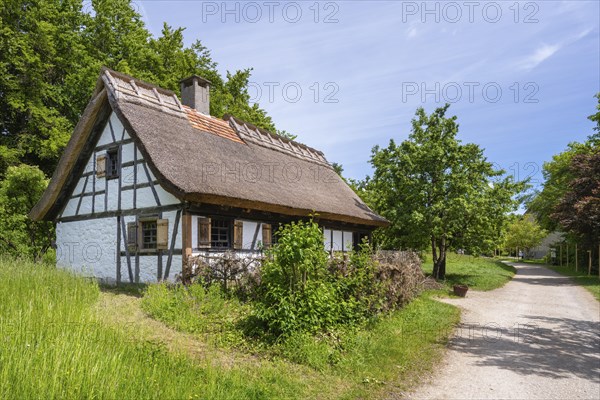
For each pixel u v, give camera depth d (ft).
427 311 35.32
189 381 14.98
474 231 65.31
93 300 27.58
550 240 177.47
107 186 41.55
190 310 26.02
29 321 17.81
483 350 25.31
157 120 40.55
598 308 43.73
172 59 85.25
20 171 49.29
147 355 16.70
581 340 28.76
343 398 16.39
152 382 14.03
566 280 75.77
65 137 63.00
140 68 77.51
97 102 40.57
